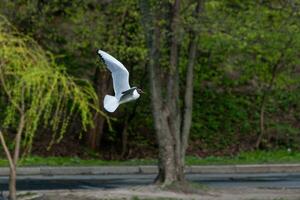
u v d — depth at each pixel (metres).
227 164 26.69
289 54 28.98
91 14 25.42
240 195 18.17
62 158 27.12
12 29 19.80
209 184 21.45
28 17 25.77
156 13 19.34
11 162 14.62
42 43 27.31
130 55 24.44
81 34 25.67
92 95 15.12
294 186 20.98
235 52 29.19
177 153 19.19
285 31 23.02
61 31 28.94
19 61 14.20
